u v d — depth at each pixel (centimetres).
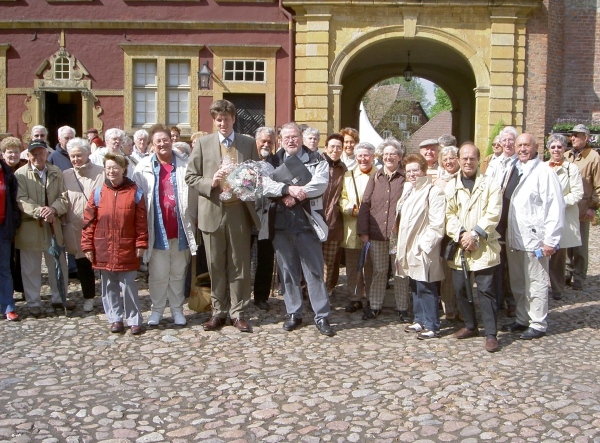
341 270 945
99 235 606
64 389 475
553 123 1510
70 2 1463
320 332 619
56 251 672
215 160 618
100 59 1473
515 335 618
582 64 1520
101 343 586
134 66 1482
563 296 781
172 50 1463
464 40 1423
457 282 598
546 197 598
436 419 420
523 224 605
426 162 620
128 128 1481
